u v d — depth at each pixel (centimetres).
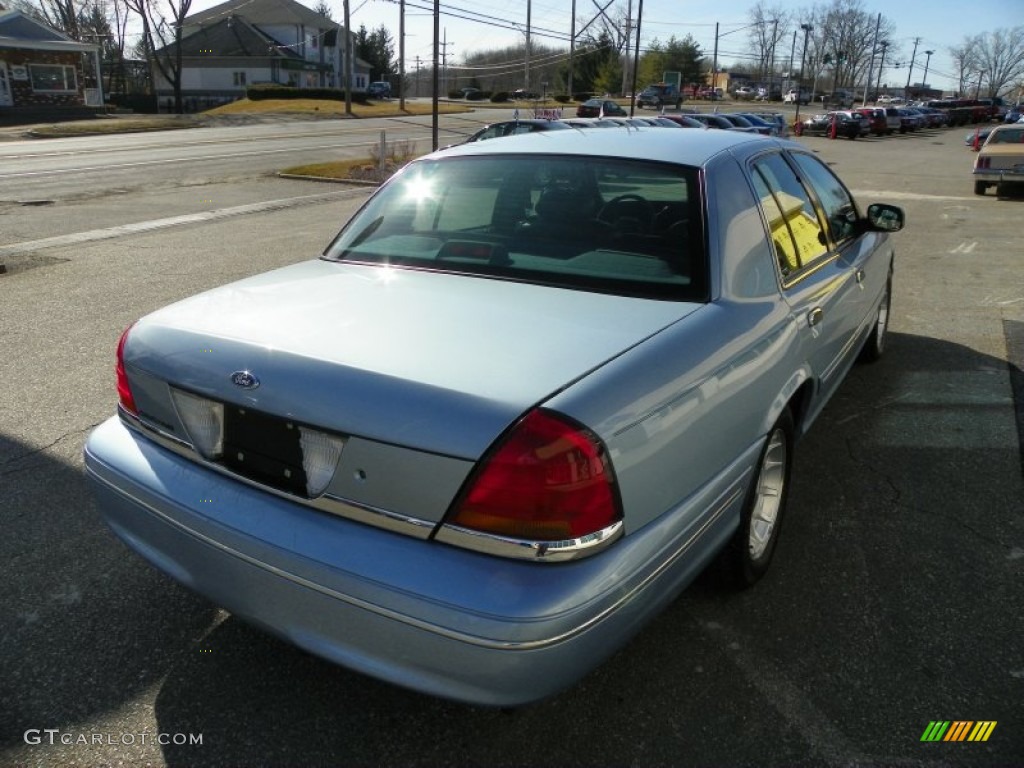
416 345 204
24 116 4138
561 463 175
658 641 264
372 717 231
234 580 208
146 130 3588
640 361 203
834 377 379
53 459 392
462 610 174
